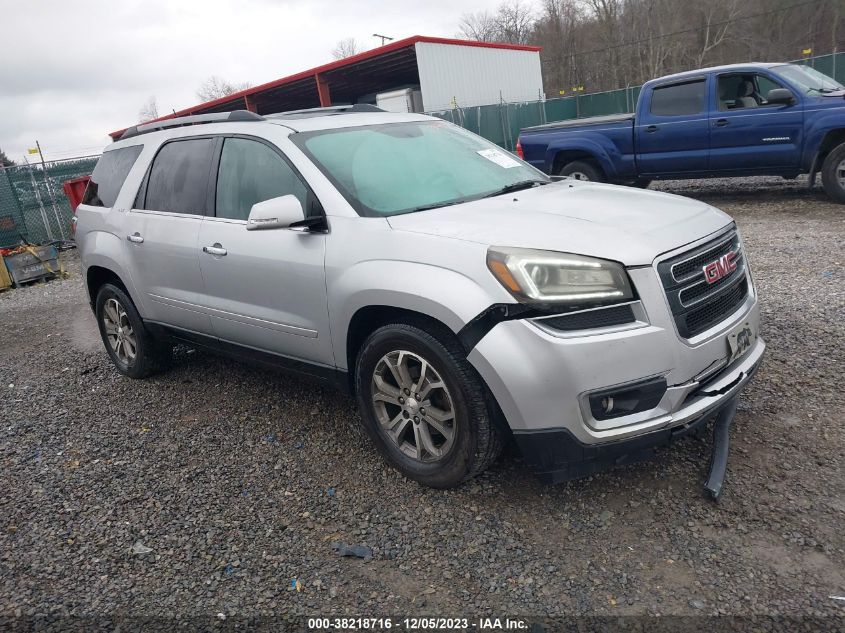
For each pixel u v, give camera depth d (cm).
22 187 1570
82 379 564
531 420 279
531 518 301
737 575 254
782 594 242
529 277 276
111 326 548
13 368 625
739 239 346
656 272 281
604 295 275
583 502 308
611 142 1086
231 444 407
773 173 971
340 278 338
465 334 288
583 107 2692
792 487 301
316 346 367
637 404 279
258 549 301
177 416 458
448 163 408
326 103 2397
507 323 279
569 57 5200
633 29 4922
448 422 316
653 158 1053
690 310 291
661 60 4781
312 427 418
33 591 285
